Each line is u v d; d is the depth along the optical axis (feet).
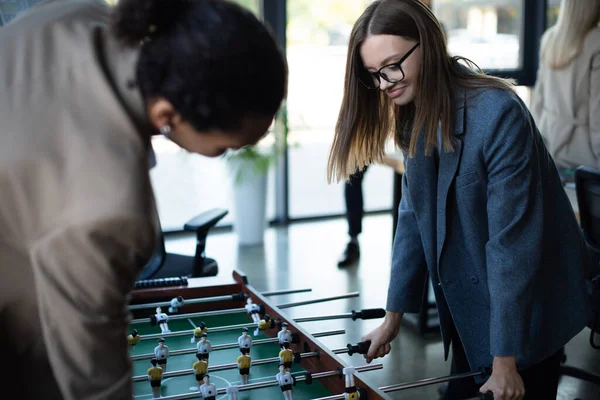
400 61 4.94
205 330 5.90
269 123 3.13
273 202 17.58
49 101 2.91
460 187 5.22
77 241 2.84
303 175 17.74
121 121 2.93
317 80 17.02
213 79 2.80
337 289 12.97
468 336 5.67
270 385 4.89
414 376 9.57
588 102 10.37
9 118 2.88
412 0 4.96
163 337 5.98
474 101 5.04
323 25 16.69
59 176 2.85
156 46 2.87
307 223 17.75
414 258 5.99
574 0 10.10
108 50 3.07
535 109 11.42
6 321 3.34
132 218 2.84
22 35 3.09
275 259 14.78
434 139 5.11
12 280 3.18
